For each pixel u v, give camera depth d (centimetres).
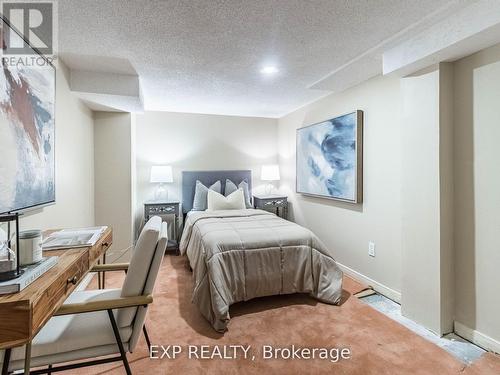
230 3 160
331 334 204
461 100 200
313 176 380
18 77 150
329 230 358
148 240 137
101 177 343
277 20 179
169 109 430
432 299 209
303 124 414
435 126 205
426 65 208
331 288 252
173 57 233
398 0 159
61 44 206
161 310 240
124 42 205
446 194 205
